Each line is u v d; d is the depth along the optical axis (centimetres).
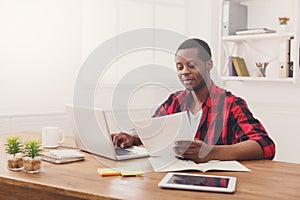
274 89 398
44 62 412
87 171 187
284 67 364
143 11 465
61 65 424
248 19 418
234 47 422
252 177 174
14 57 391
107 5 450
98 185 162
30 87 404
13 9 388
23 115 397
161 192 152
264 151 208
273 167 193
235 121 224
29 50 401
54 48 418
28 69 401
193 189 154
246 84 420
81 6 435
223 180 164
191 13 453
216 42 437
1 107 385
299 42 356
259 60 405
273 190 155
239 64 401
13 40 389
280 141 393
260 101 410
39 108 411
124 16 457
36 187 166
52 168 193
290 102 386
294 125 382
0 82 383
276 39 391
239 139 219
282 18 368
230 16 400
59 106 425
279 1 390
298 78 355
